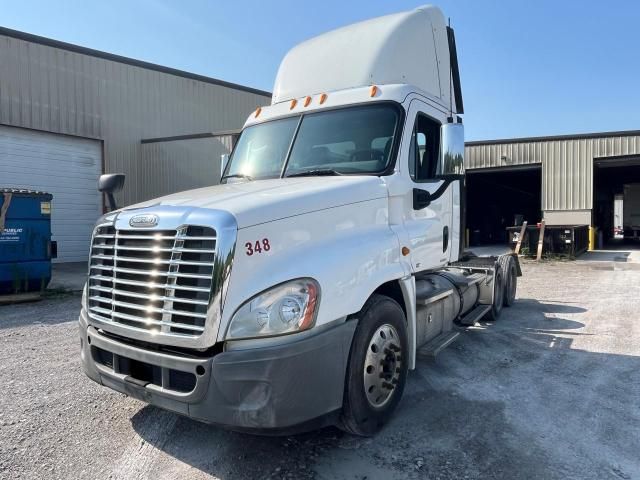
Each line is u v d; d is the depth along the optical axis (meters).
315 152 4.52
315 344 3.02
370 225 3.85
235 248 2.89
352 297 3.33
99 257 3.53
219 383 2.81
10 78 15.34
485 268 7.55
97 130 17.73
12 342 6.53
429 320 4.89
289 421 2.91
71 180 17.19
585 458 3.39
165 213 3.12
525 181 30.11
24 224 9.88
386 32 4.95
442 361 5.55
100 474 3.23
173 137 18.64
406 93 4.48
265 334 2.89
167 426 3.91
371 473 3.21
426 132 4.82
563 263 16.72
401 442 3.62
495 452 3.47
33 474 3.22
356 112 4.50
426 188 4.65
